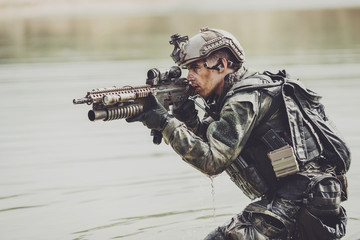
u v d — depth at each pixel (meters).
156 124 8.59
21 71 28.70
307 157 8.66
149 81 8.94
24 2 66.31
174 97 9.16
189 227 11.12
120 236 10.74
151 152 15.77
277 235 8.80
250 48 35.84
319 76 25.17
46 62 31.59
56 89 23.94
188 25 52.56
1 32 49.56
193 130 9.63
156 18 60.53
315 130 8.87
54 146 16.41
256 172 8.90
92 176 13.88
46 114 20.19
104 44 39.97
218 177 13.87
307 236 8.73
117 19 59.88
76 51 36.12
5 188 13.23
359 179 13.12
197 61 9.01
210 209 11.95
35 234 10.79
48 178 13.82
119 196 12.65
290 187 8.77
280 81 8.88
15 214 11.77
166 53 33.78
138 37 44.38
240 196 12.62
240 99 8.62
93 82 24.89
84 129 18.25
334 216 8.83
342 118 18.12
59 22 56.84
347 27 48.31
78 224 11.23
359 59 29.77
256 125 8.76
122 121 19.45
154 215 11.67
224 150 8.52
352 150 15.08
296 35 43.16
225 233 8.98
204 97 9.20
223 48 9.02
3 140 17.08
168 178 13.71
